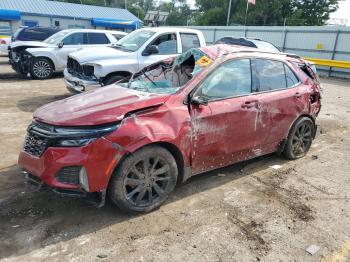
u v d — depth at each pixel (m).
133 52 8.16
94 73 7.75
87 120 3.35
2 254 3.06
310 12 49.44
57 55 12.62
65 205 3.88
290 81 5.22
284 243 3.40
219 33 27.64
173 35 8.65
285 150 5.43
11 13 30.61
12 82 11.88
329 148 6.32
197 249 3.25
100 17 36.47
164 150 3.70
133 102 3.65
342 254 3.28
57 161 3.25
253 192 4.42
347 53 19.50
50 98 9.39
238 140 4.46
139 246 3.25
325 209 4.08
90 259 3.05
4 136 6.10
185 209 3.92
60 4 35.84
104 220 3.62
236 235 3.49
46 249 3.15
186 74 5.00
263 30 24.20
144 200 3.78
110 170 3.37
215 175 4.86
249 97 4.50
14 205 3.84
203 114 3.99
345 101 11.41
